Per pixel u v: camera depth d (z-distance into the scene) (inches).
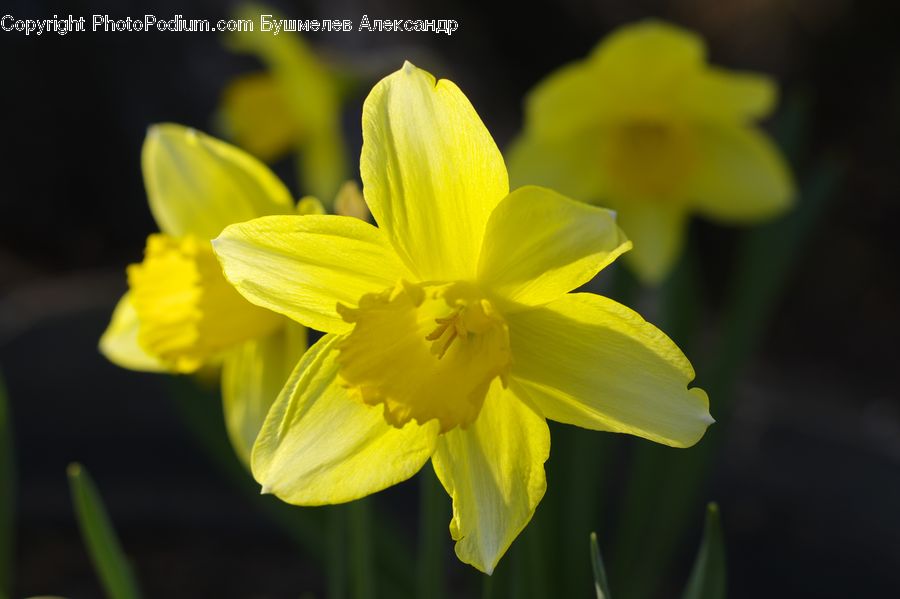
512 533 15.9
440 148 15.6
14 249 48.4
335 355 16.1
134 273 18.6
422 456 16.0
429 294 16.1
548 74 50.3
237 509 29.6
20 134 46.6
